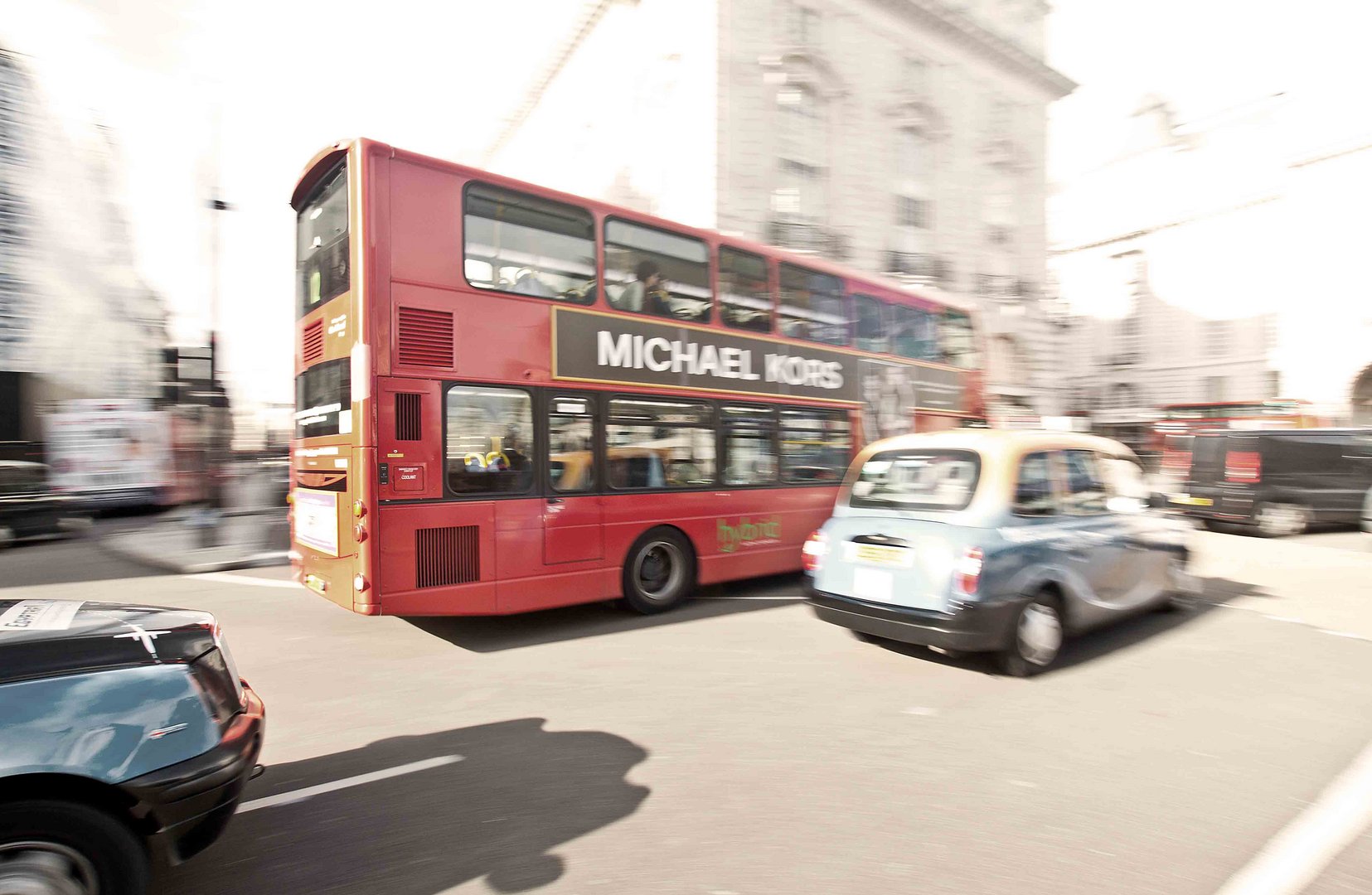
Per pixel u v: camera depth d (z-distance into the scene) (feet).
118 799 7.51
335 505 19.35
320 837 10.29
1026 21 94.73
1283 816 10.75
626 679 17.30
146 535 44.75
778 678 17.24
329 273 19.83
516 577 20.52
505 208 20.58
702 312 25.23
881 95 80.43
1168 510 22.48
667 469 24.13
